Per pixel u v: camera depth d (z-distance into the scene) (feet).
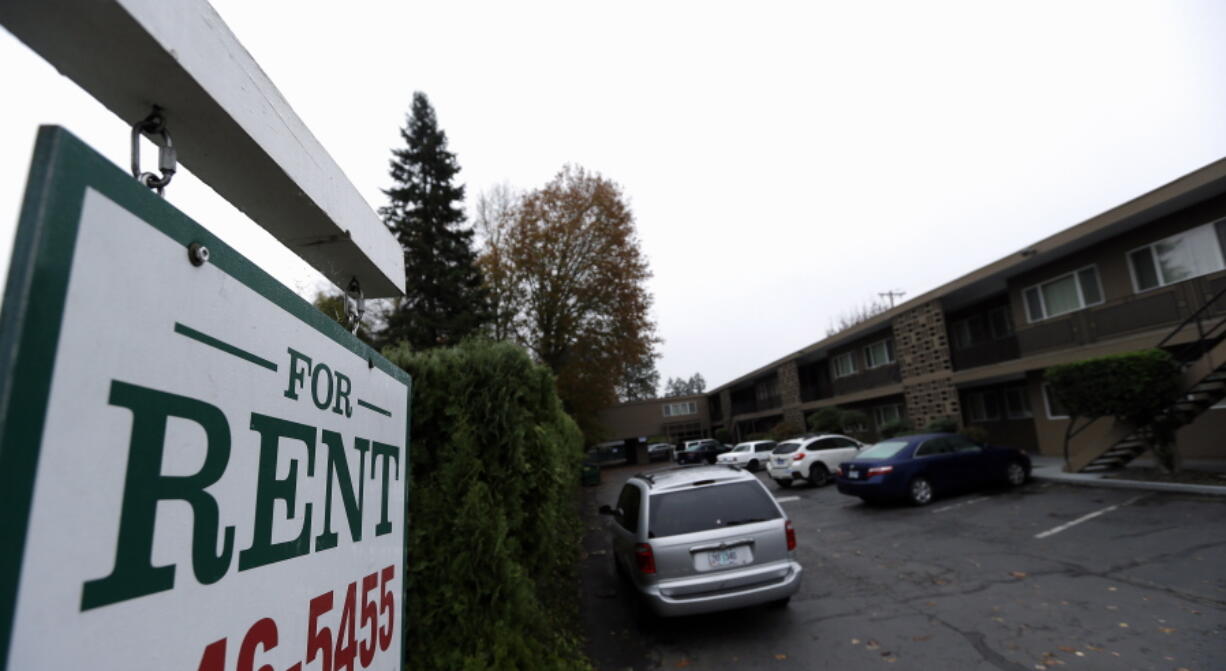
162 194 2.83
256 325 3.01
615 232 92.02
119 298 2.06
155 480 2.22
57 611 1.73
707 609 17.30
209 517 2.55
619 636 18.86
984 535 27.84
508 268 93.09
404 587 5.51
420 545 12.67
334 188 4.22
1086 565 21.56
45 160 1.76
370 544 4.60
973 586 20.63
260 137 3.11
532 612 14.15
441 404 13.91
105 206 2.01
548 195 92.94
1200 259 41.11
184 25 2.50
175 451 2.34
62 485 1.77
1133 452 38.55
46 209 1.73
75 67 2.42
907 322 67.46
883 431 67.87
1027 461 40.47
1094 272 48.78
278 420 3.19
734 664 16.02
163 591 2.23
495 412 14.03
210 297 2.62
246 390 2.88
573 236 92.43
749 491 18.95
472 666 11.43
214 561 2.56
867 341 81.41
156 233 2.28
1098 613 17.10
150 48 2.30
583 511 53.36
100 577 1.92
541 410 18.34
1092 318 47.88
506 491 13.71
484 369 14.29
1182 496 30.42
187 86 2.57
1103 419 49.78
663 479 20.33
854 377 82.28
